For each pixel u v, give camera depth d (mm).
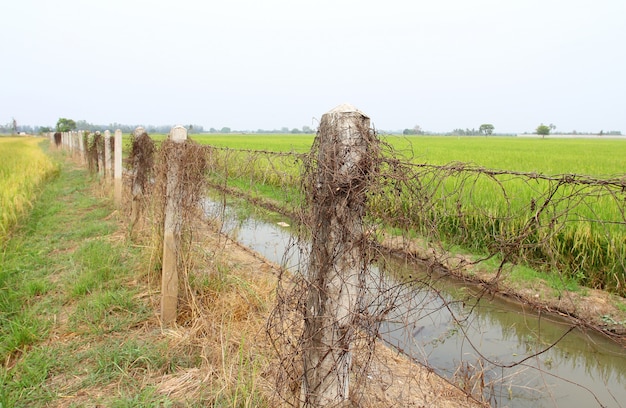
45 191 11227
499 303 5016
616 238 5359
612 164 15234
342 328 2293
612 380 3729
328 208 2240
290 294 2613
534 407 3213
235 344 3338
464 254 5973
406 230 2451
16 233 6742
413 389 3113
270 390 2760
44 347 3332
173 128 3908
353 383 2701
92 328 3586
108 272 4816
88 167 15258
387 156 2299
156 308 4055
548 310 2494
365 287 2330
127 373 3004
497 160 16922
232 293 4102
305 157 2477
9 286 4441
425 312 4812
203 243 4762
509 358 4000
